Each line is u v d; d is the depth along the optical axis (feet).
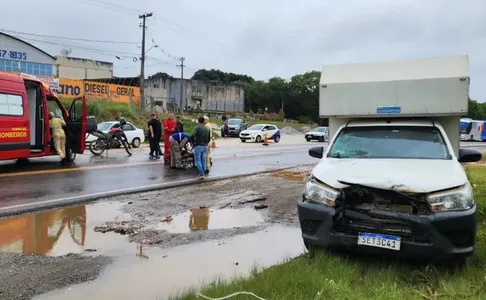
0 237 18.92
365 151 18.67
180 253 17.48
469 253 13.79
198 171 41.88
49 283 14.01
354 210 14.66
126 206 25.71
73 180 33.81
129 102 119.14
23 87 38.45
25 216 22.63
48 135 41.75
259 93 347.36
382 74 21.31
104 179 35.06
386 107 20.83
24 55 140.26
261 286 12.48
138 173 39.29
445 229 13.52
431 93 20.04
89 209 24.70
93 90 109.50
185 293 12.81
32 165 42.45
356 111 21.33
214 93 260.42
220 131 143.43
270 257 17.12
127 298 12.98
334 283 12.76
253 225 22.09
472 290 12.69
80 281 14.26
